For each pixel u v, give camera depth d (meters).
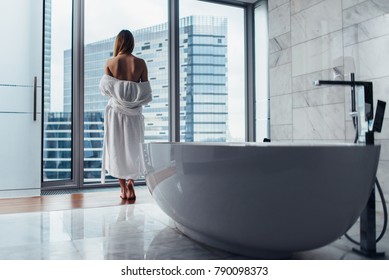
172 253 1.40
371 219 1.37
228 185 1.16
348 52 2.31
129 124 2.47
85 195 2.72
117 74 2.47
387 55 2.03
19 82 2.63
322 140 2.55
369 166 1.17
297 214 1.12
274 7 3.10
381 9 2.07
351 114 1.54
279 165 1.08
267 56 3.45
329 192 1.11
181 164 1.28
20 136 2.63
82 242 1.56
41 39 2.71
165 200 1.47
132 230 1.75
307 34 2.70
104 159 2.51
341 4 2.37
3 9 2.60
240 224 1.19
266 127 3.47
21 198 2.58
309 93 2.68
